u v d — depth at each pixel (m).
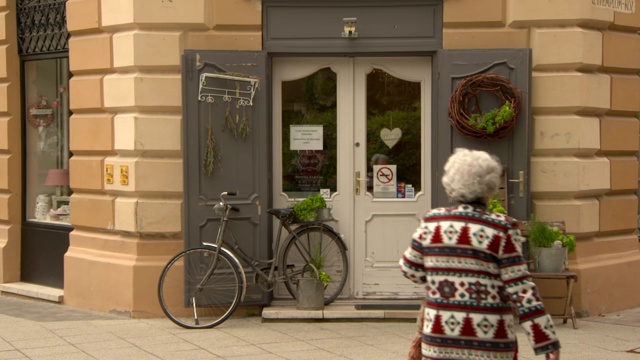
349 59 8.88
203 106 8.47
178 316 8.64
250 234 8.59
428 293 4.26
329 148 8.95
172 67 8.67
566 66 8.65
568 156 8.70
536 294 4.09
